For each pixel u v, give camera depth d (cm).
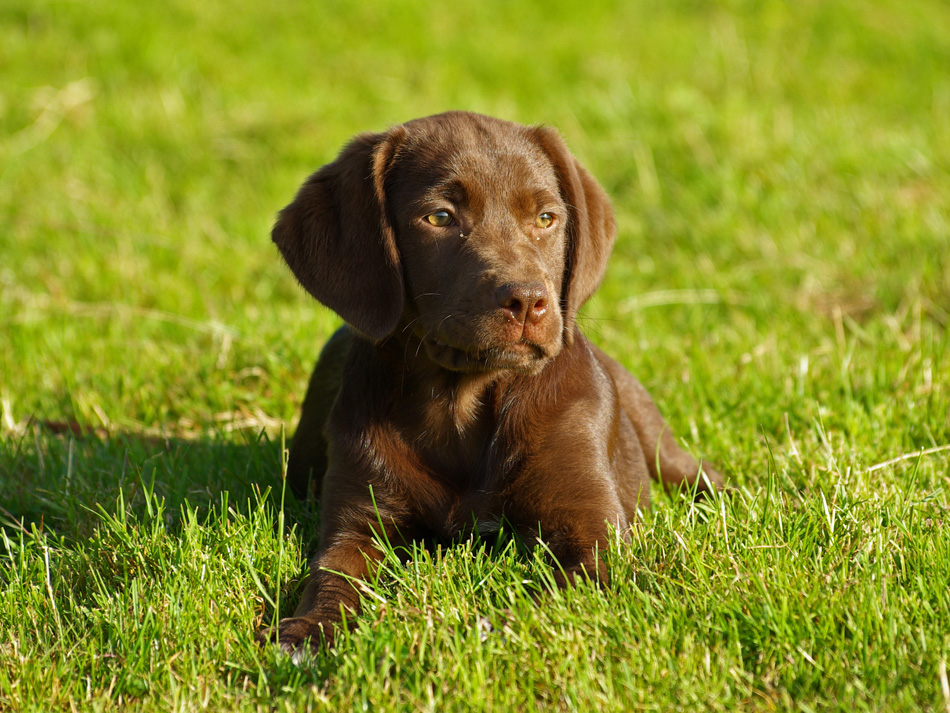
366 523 575
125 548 550
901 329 896
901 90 1603
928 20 1888
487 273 526
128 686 454
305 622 493
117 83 1664
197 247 1180
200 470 675
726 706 414
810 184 1233
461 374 577
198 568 522
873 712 399
